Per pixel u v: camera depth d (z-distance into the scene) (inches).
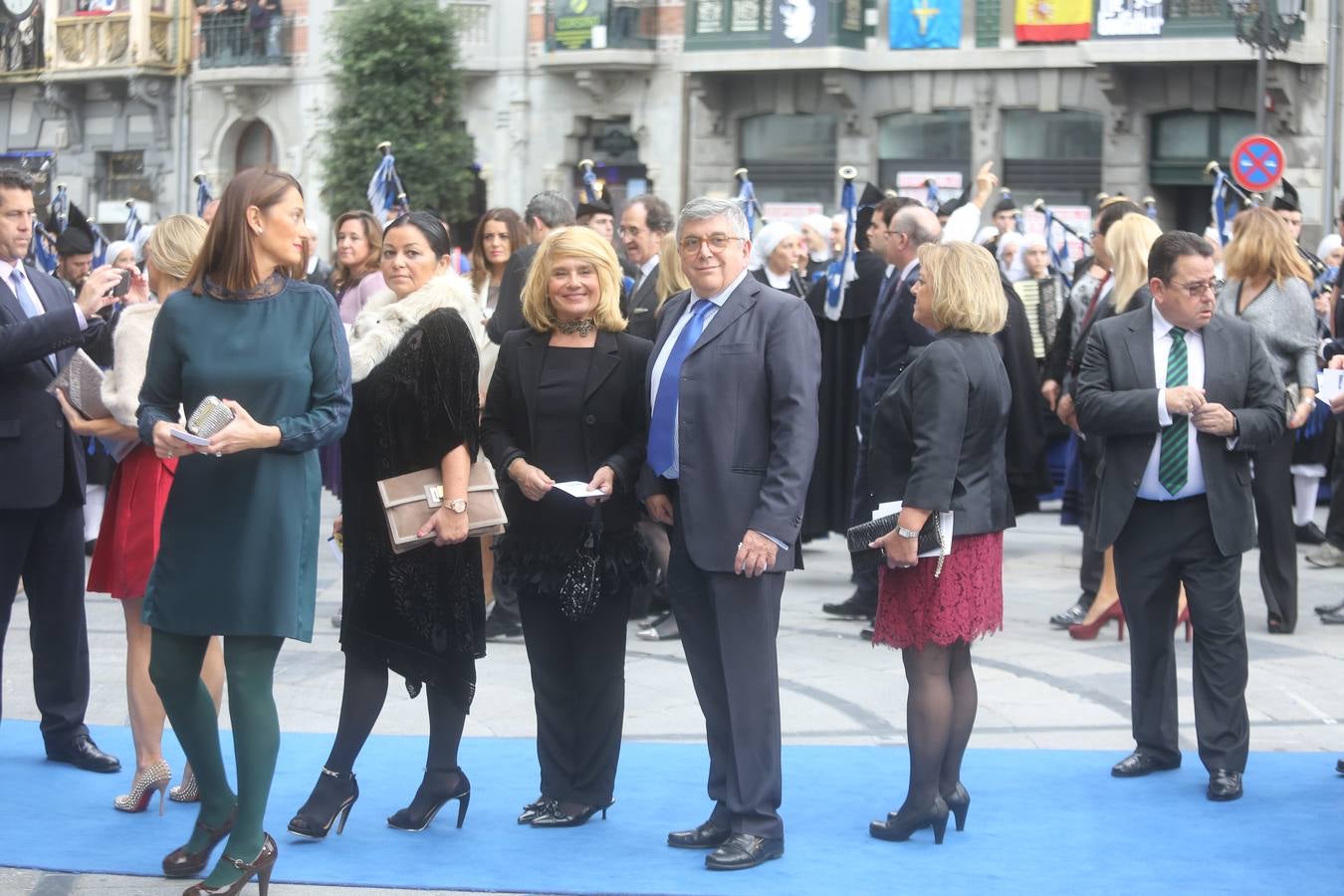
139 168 1421.0
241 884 212.7
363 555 240.7
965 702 247.0
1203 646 267.6
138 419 216.8
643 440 246.7
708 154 1170.0
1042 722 315.0
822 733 306.5
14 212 263.1
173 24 1390.3
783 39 1108.5
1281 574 387.5
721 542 229.6
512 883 224.5
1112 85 1024.2
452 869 230.2
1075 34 1048.2
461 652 243.4
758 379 229.9
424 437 235.1
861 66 1107.9
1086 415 271.6
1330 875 229.5
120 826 248.5
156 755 256.7
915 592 239.3
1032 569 476.4
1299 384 361.1
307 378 215.0
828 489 431.5
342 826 244.2
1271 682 344.2
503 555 248.5
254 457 213.5
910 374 240.1
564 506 244.5
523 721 312.3
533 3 1229.1
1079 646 376.8
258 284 217.0
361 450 239.5
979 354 239.5
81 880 225.0
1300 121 983.0
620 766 281.7
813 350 231.3
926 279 242.1
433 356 234.2
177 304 217.3
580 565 242.8
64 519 273.7
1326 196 846.5
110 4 1401.3
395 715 316.8
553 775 251.4
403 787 269.0
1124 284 344.8
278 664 357.4
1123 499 270.2
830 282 425.4
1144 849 240.2
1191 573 268.2
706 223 231.5
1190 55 986.1
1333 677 348.8
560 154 1224.8
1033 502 360.8
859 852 238.2
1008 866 232.7
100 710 319.9
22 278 267.9
